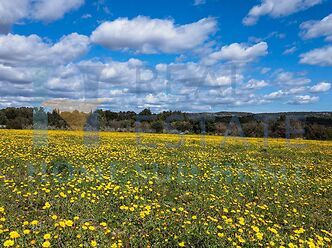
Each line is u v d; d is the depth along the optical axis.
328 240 6.58
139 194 9.27
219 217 8.03
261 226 7.48
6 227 6.35
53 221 6.86
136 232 6.67
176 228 6.80
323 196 11.05
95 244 5.69
